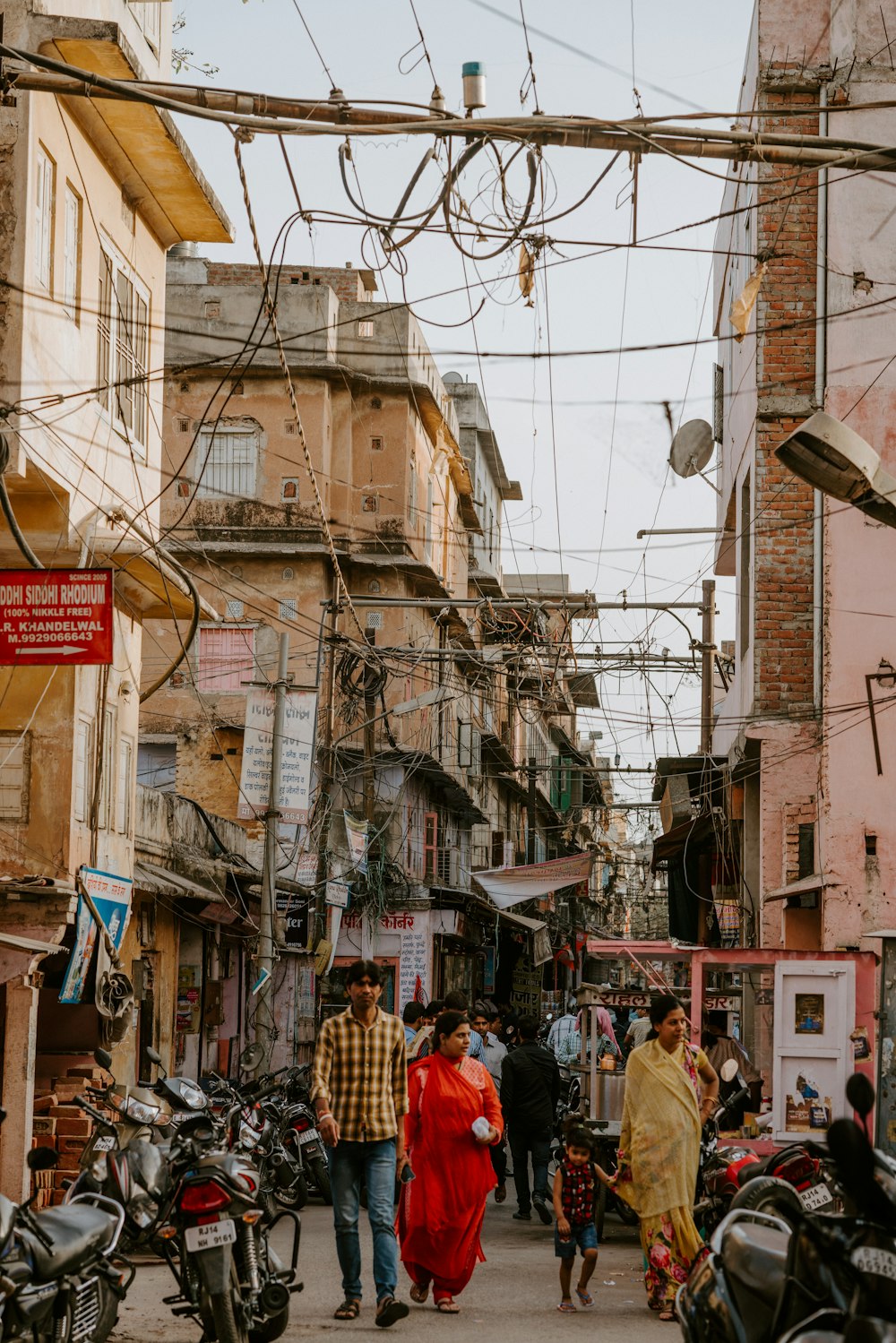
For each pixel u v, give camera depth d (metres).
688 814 22.61
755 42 19.00
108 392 15.51
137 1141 8.32
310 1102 14.93
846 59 17.59
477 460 48.03
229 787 29.95
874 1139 12.10
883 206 16.81
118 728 16.55
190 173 15.91
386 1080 9.05
